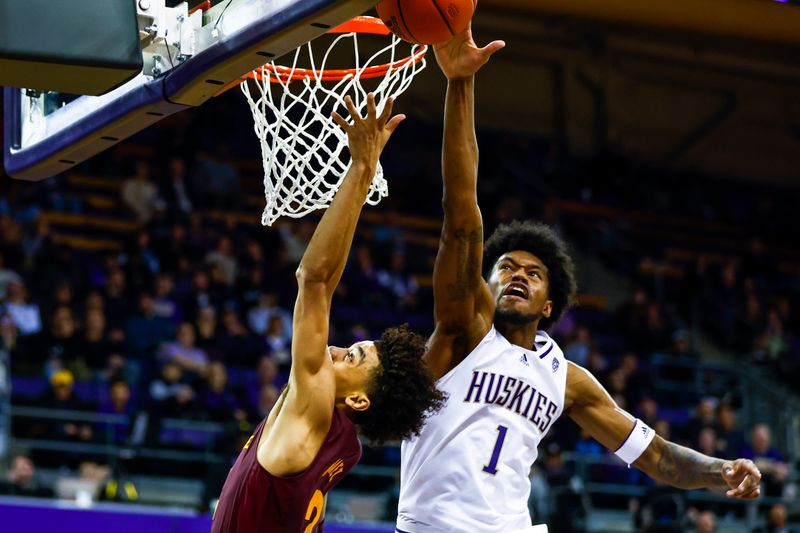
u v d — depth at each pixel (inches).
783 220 799.7
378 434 142.7
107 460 377.4
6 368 386.6
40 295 468.4
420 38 142.3
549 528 397.4
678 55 761.6
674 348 579.8
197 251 523.5
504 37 725.9
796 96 810.2
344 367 141.2
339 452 138.9
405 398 141.3
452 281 161.3
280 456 134.0
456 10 140.7
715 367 568.1
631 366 544.7
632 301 620.4
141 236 506.9
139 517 344.2
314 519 139.3
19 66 134.4
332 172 177.6
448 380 162.2
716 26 588.4
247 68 144.3
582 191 730.2
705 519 406.6
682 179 783.7
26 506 334.3
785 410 536.7
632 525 434.0
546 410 167.0
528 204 676.1
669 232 748.6
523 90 750.5
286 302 523.2
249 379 457.1
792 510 449.4
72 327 432.1
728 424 487.8
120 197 583.8
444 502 158.6
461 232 160.1
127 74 138.3
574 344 526.3
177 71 147.8
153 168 605.9
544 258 176.6
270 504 134.7
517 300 166.9
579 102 764.6
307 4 131.6
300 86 197.8
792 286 709.3
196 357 438.6
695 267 672.4
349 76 181.0
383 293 556.1
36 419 376.2
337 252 138.5
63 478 363.6
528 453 164.4
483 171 679.7
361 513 399.9
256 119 178.9
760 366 585.0
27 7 133.2
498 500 159.5
